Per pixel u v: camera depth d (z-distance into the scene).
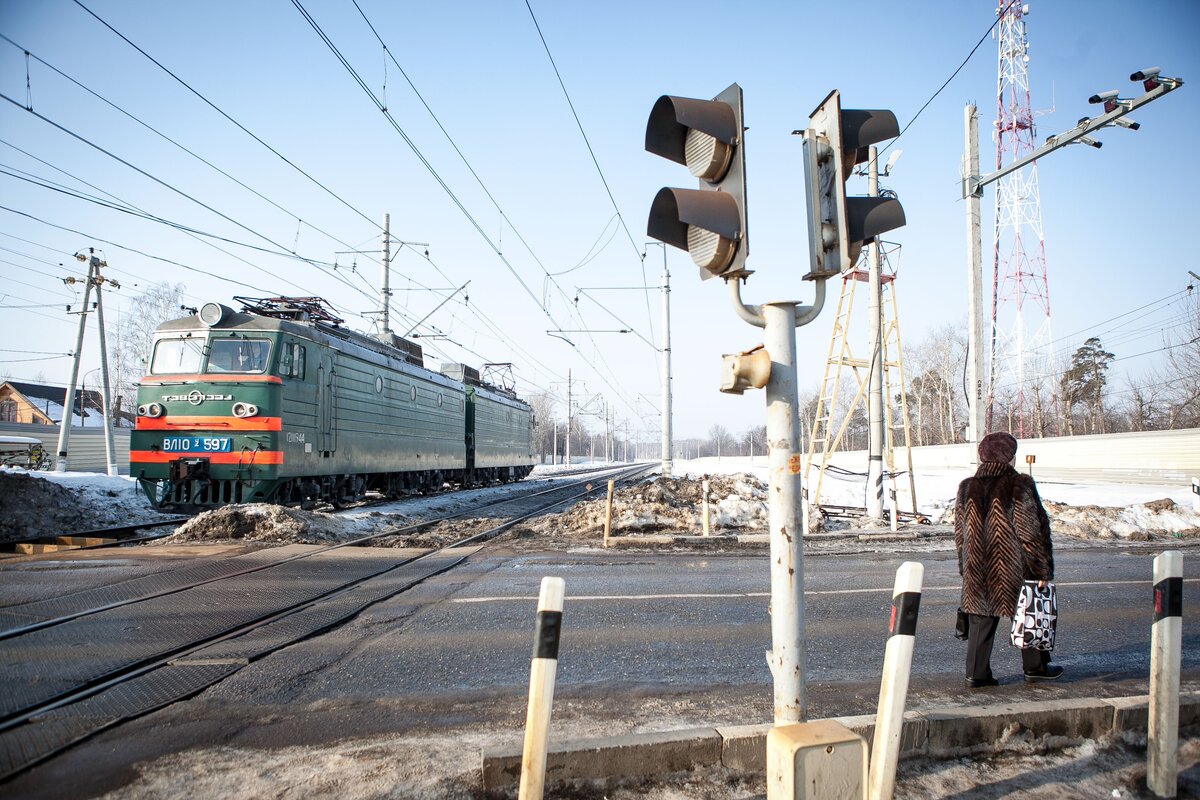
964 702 4.61
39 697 4.39
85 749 3.73
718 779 3.45
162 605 6.85
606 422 86.25
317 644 5.76
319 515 12.64
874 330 13.91
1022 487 4.87
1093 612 7.36
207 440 13.29
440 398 23.98
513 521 15.23
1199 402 41.00
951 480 30.02
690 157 3.43
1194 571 10.06
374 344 19.23
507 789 3.29
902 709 2.99
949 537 13.09
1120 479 31.81
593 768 3.37
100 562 9.24
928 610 7.38
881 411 14.02
